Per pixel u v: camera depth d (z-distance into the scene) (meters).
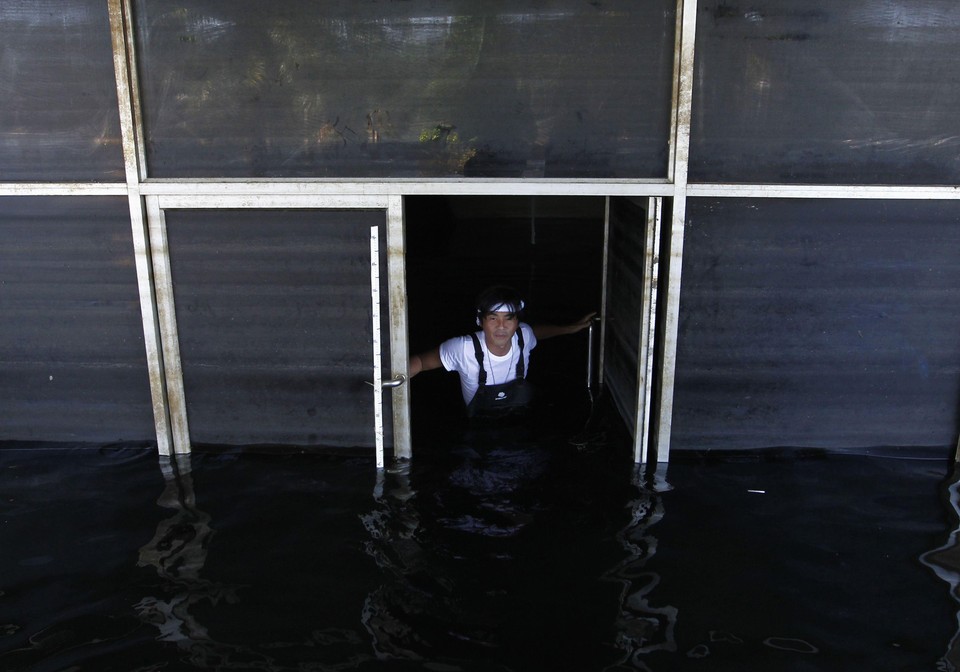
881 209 3.52
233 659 2.58
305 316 3.70
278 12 3.34
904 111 3.42
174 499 3.50
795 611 2.82
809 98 3.41
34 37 3.38
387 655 2.60
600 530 3.29
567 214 10.26
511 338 4.30
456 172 3.52
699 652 2.62
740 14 3.31
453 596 2.89
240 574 3.00
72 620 2.75
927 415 3.81
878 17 3.31
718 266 3.59
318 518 3.37
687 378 3.75
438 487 3.62
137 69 3.39
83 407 3.88
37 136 3.49
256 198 3.51
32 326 3.75
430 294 7.03
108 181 3.53
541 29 3.35
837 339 3.70
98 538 3.21
